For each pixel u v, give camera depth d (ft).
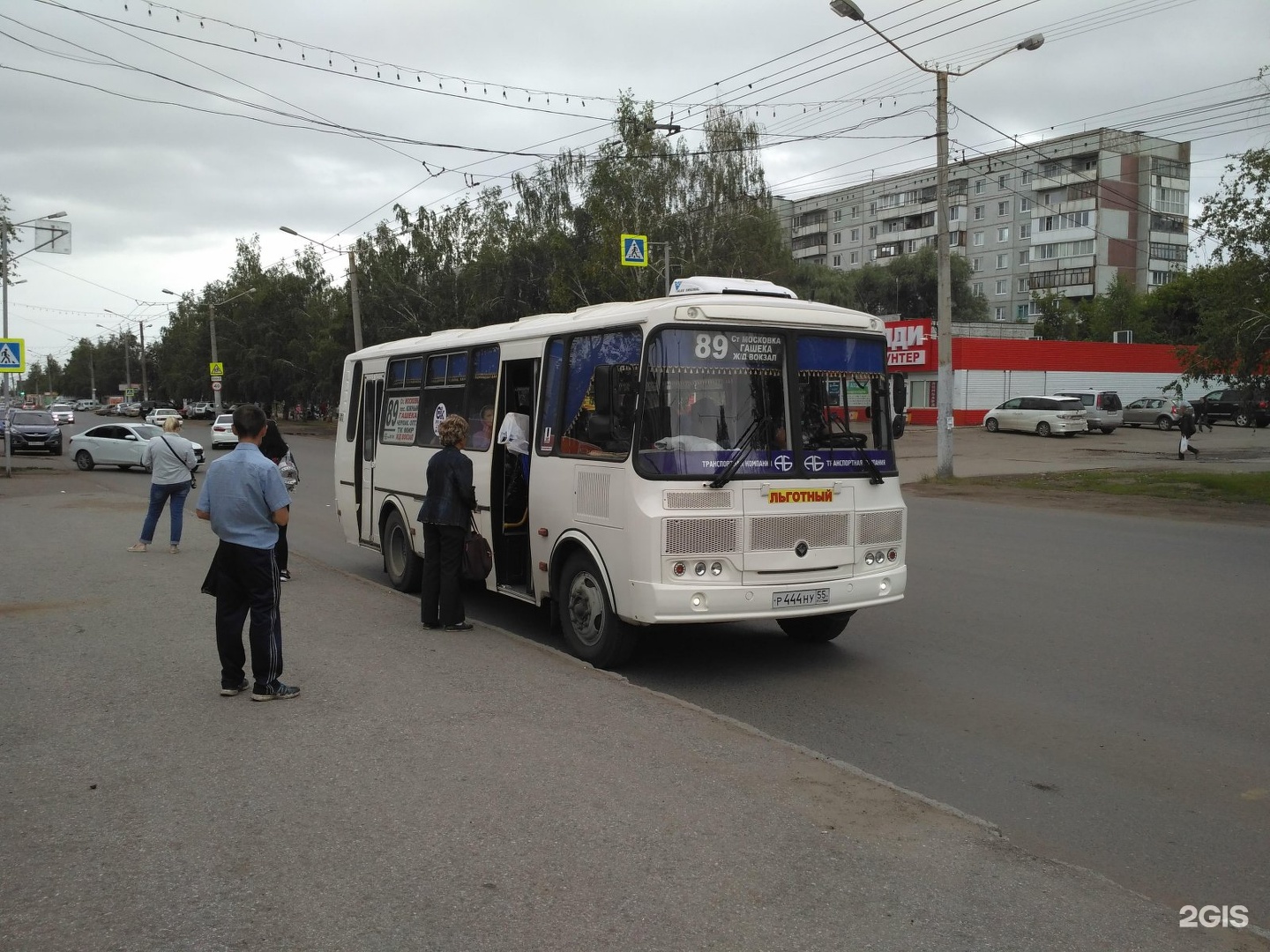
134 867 12.64
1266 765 17.93
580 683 21.31
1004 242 256.11
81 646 24.35
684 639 27.96
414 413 33.96
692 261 141.59
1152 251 244.42
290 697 20.06
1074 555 43.29
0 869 12.58
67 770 16.07
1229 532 51.37
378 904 11.73
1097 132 234.79
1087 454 115.24
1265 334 66.28
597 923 11.36
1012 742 19.17
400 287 165.17
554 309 145.59
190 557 39.06
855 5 61.77
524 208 158.61
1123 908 11.98
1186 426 105.91
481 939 11.00
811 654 26.18
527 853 13.08
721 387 22.79
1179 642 27.35
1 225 90.63
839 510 23.70
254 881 12.31
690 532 21.97
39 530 47.93
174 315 303.68
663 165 144.36
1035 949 10.98
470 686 21.06
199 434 186.29
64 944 10.80
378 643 25.03
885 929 11.32
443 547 26.48
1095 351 177.06
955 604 32.73
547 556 26.07
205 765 16.26
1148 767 17.81
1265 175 65.26
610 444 23.25
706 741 17.58
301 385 216.13
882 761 18.13
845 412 24.31
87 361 523.70
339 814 14.33
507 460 28.60
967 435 149.18
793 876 12.53
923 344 167.12
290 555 40.75
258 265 230.48
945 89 77.82
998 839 13.76
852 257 295.69
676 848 13.28
